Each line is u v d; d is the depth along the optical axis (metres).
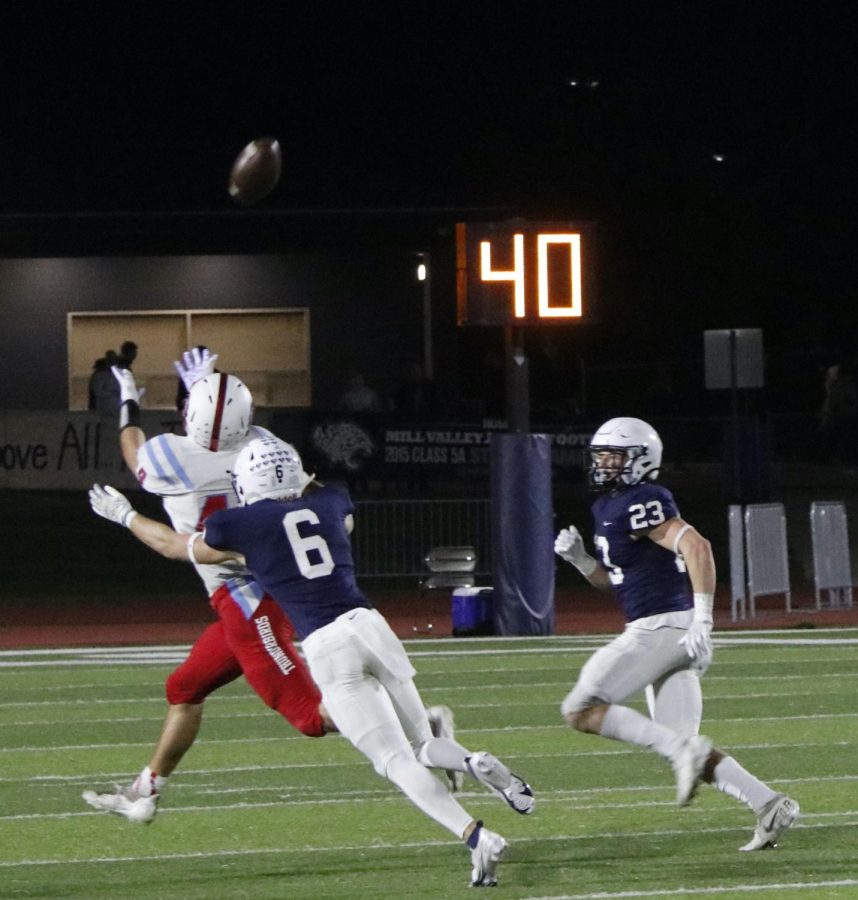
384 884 21.25
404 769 20.39
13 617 60.66
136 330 87.50
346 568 21.36
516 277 48.44
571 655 47.00
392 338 88.00
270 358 87.81
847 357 105.06
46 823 25.48
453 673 43.38
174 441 23.95
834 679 41.22
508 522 52.12
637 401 100.88
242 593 22.59
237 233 84.00
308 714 22.33
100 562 70.75
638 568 22.75
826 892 20.44
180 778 29.11
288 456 21.67
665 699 22.88
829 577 59.00
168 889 21.25
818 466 82.69
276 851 23.41
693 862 22.16
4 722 36.00
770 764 29.61
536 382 93.69
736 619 56.41
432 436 70.75
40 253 83.81
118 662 47.09
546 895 20.44
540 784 28.09
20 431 72.62
